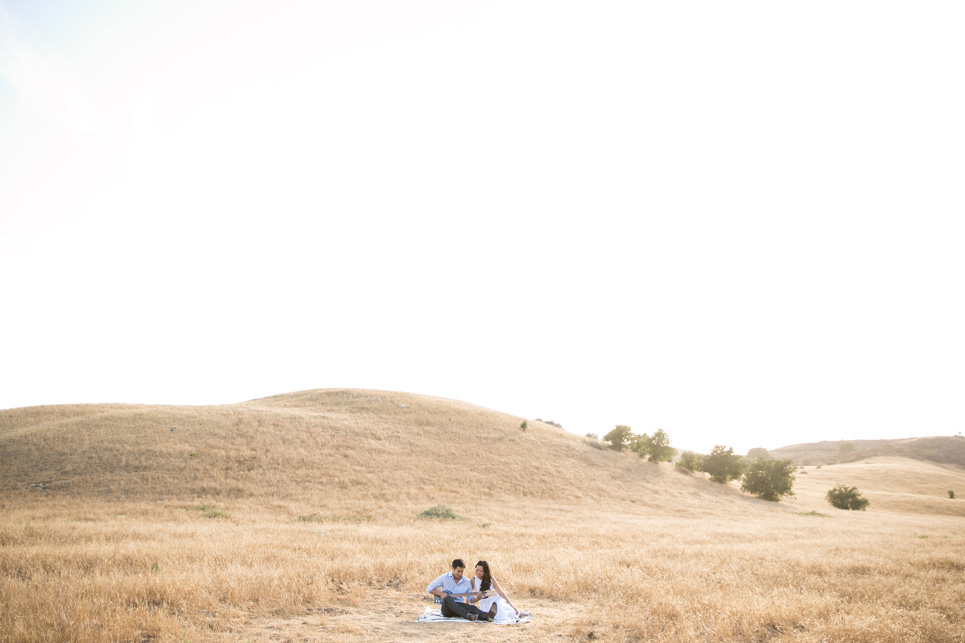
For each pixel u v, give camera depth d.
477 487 43.50
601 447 65.31
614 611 9.07
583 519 34.06
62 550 12.97
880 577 12.27
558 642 7.47
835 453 165.25
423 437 54.97
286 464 41.16
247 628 7.84
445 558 13.63
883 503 62.19
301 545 15.34
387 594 10.61
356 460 44.94
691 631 7.52
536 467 51.38
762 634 7.95
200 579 9.73
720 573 12.45
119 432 42.81
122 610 7.73
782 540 22.23
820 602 9.37
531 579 11.71
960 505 61.12
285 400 69.31
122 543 15.23
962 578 12.79
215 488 34.94
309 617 8.61
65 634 6.75
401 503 36.31
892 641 7.33
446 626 8.33
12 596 8.37
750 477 59.38
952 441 142.50
